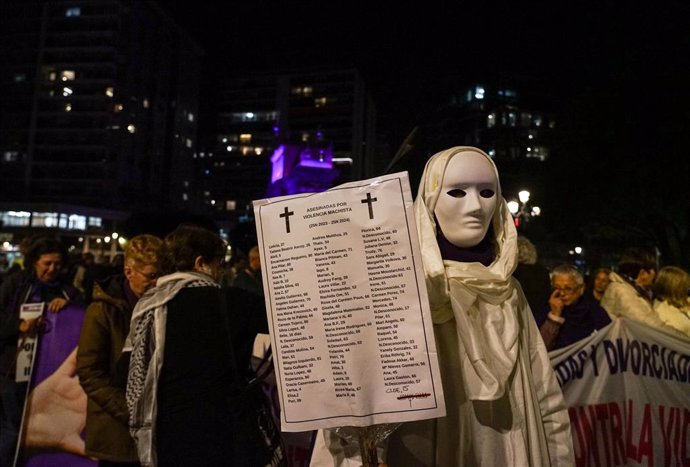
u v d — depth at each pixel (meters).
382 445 1.56
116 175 83.81
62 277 4.66
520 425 1.63
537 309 3.98
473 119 83.12
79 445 3.73
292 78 116.00
